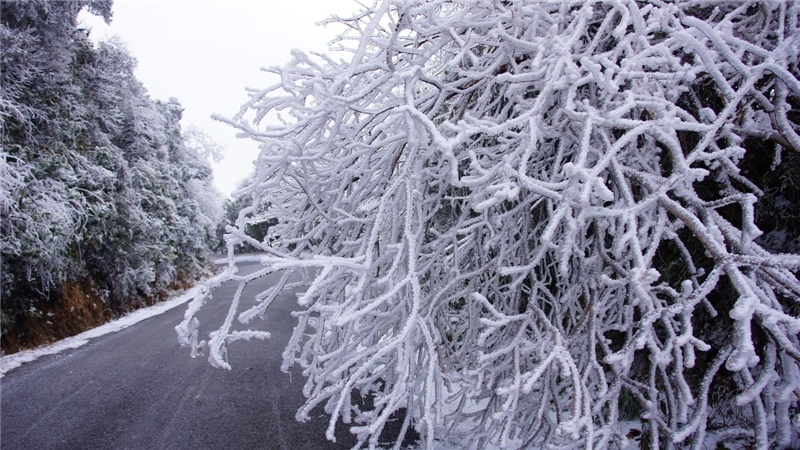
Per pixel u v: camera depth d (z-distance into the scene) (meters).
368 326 2.51
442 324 3.13
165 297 14.74
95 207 9.98
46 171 8.90
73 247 9.61
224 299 13.17
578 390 1.71
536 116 2.11
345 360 2.61
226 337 2.38
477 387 2.11
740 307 1.45
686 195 1.86
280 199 3.08
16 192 7.46
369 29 2.29
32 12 9.17
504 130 2.07
